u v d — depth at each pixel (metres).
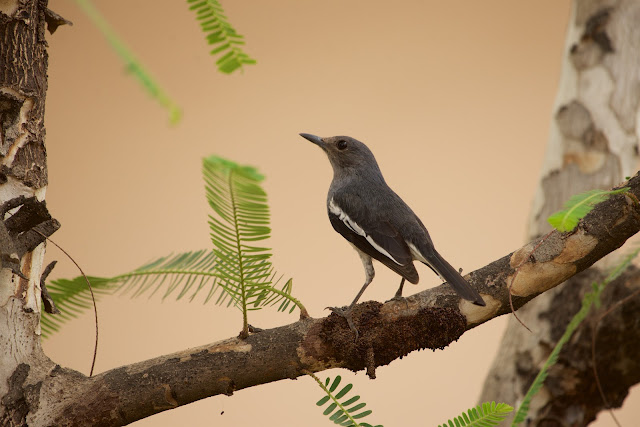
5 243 4.31
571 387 7.51
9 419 4.55
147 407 4.76
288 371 4.96
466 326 5.28
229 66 2.67
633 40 8.73
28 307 4.70
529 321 7.95
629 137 8.55
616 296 7.38
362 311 5.19
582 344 7.46
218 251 4.42
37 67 4.80
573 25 9.16
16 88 4.63
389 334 5.09
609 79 8.73
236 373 4.87
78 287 5.09
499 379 8.00
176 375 4.80
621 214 5.11
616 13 8.84
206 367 4.85
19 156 4.66
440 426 4.25
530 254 5.29
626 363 7.40
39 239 4.63
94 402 4.67
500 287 5.29
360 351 5.03
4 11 4.63
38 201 4.47
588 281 7.58
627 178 5.25
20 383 4.59
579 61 8.92
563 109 8.93
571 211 3.86
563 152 8.82
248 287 4.79
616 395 7.57
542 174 9.03
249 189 3.30
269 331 5.06
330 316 5.14
